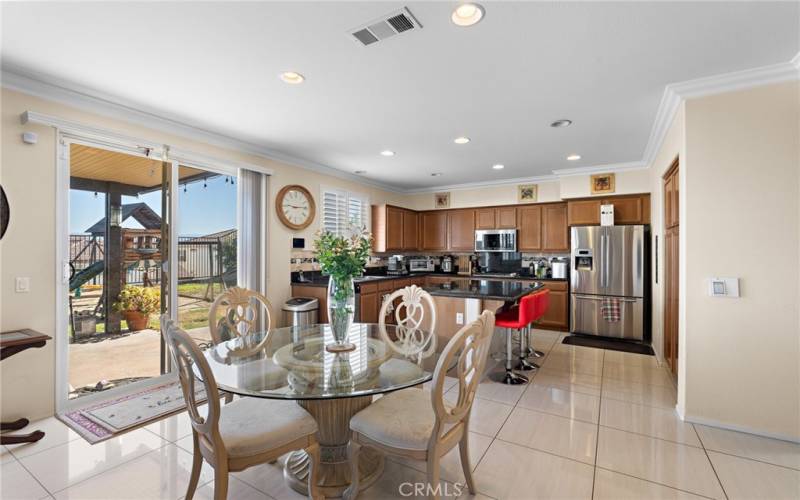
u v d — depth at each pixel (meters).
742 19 1.83
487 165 4.97
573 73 2.41
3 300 2.44
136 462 2.12
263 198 4.23
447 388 3.29
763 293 2.38
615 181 4.95
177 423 2.57
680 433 2.44
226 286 4.43
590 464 2.11
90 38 2.00
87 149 3.03
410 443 1.64
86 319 3.09
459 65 2.31
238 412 1.82
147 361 3.48
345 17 1.82
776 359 2.36
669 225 3.52
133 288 3.36
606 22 1.86
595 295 5.07
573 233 5.22
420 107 2.99
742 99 2.41
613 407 2.85
